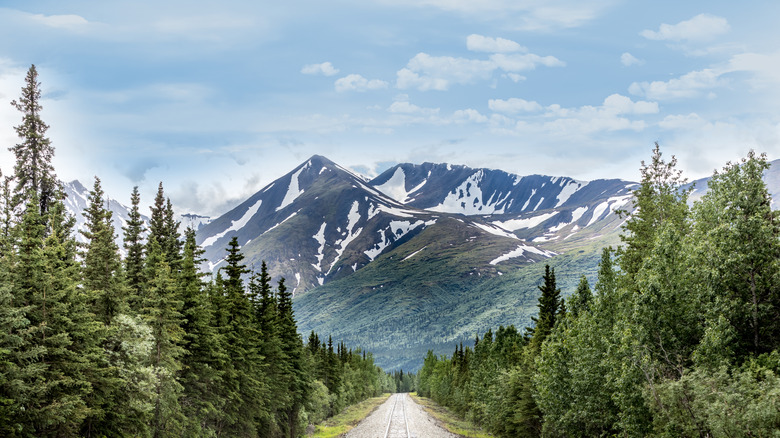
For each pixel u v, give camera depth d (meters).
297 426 62.34
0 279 21.38
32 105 35.06
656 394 21.08
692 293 22.84
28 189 33.19
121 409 27.36
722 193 24.66
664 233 24.31
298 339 63.88
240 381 43.19
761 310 21.92
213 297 42.28
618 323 24.83
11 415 20.62
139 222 38.75
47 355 22.94
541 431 40.25
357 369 149.25
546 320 48.47
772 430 16.83
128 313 30.08
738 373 18.50
